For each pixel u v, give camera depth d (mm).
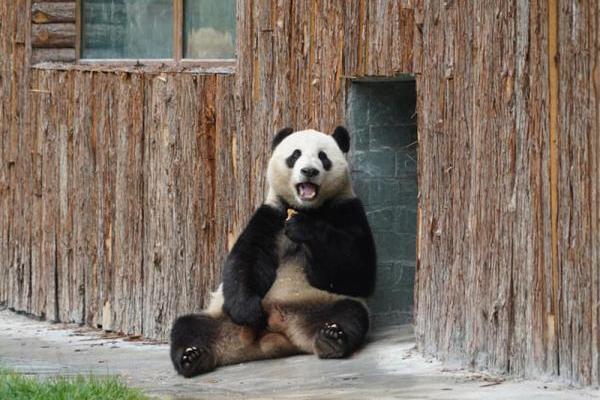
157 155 15820
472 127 12164
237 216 15227
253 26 15070
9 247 17688
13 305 17688
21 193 17469
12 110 17469
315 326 13586
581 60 11000
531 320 11414
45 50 17250
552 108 11242
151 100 15875
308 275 14203
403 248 14922
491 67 11891
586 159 10945
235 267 13898
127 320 16156
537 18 11406
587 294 10922
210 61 16141
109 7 17000
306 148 14008
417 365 12609
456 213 12367
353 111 14609
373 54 13875
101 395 10492
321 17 14469
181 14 16406
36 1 17219
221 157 15344
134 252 16062
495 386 11281
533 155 11406
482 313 11977
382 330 14641
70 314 16906
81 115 16609
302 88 14711
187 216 15555
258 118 15039
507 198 11664
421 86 13016
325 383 12180
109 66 16734
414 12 13352
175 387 12555
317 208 14289
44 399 10297
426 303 12867
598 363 10875
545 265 11281
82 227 16672
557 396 10680
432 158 12766
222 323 13828
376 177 14820
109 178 16344
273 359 13883
